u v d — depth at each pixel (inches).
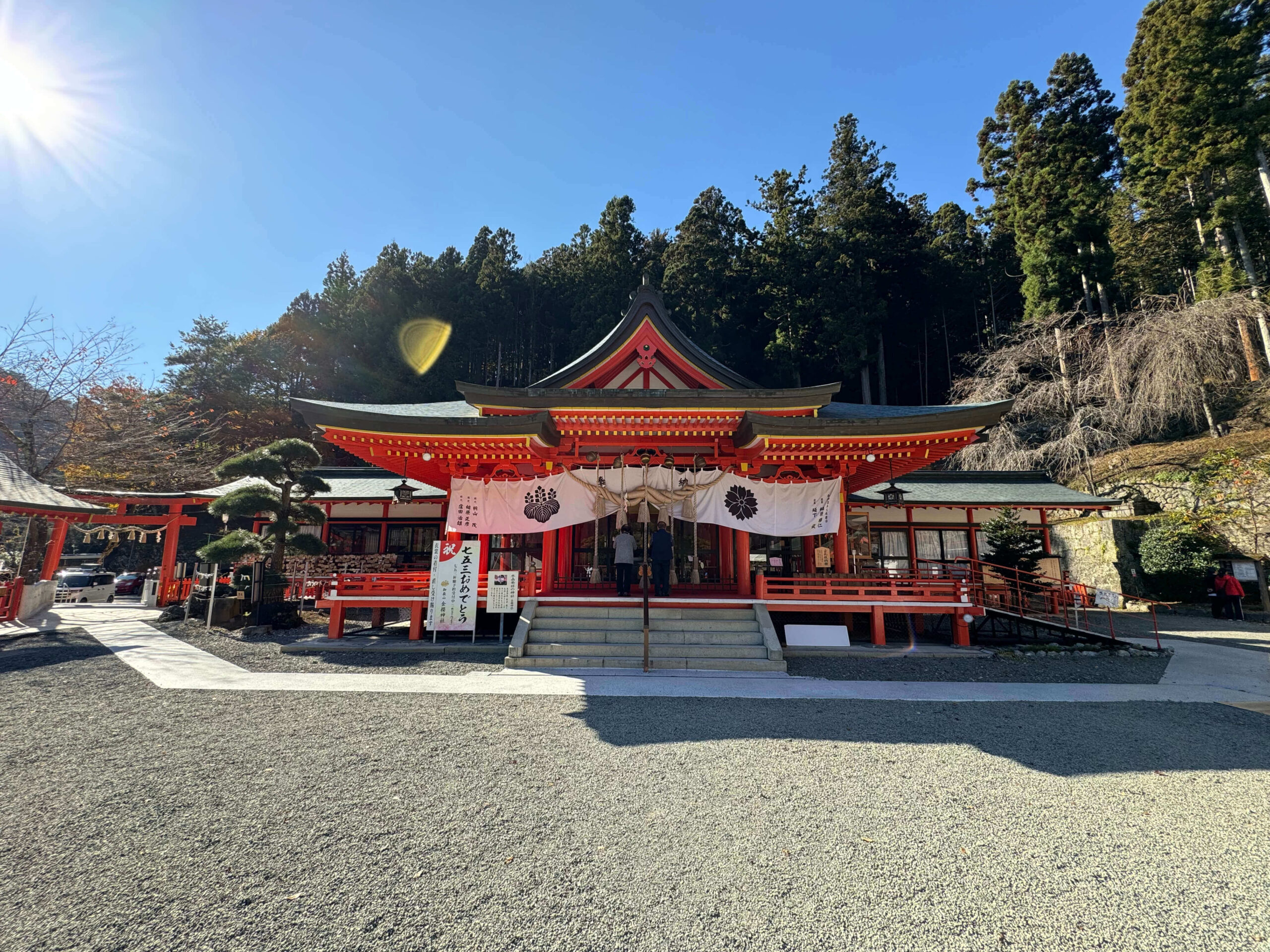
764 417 458.3
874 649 441.4
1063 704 306.2
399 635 514.9
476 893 131.9
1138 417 892.6
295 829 162.4
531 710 286.7
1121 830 166.9
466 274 1781.5
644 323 551.2
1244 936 119.3
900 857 150.5
